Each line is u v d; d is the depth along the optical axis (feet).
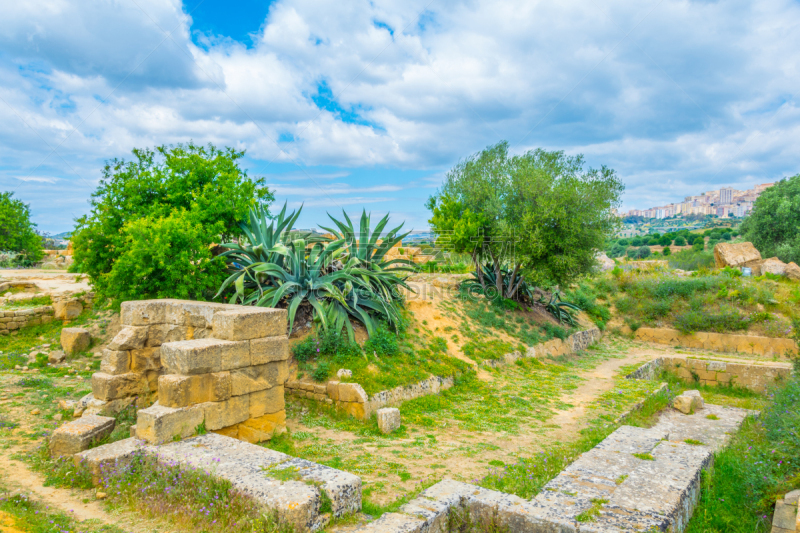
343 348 35.42
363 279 40.88
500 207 59.98
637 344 70.44
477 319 55.06
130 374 25.79
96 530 14.44
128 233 37.27
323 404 31.19
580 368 52.60
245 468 16.51
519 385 42.04
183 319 26.94
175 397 20.51
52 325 43.55
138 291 36.29
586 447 25.68
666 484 17.47
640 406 37.09
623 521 14.38
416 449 25.73
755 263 89.45
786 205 110.73
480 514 16.06
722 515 17.80
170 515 15.37
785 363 53.98
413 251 79.66
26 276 62.75
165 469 16.88
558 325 63.41
